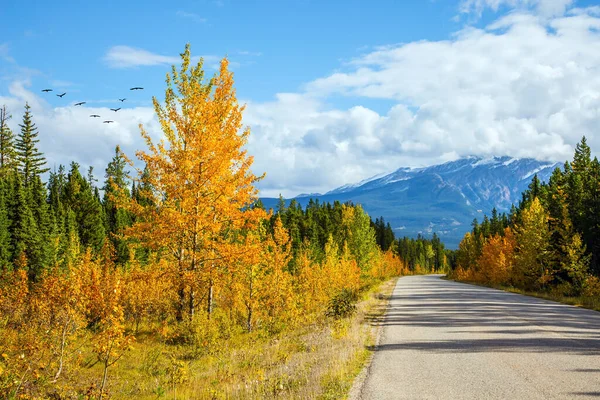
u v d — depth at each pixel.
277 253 22.47
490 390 7.29
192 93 17.69
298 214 81.12
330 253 40.66
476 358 10.13
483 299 31.08
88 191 74.12
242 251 17.66
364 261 55.97
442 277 110.31
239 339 18.62
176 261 19.02
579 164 53.06
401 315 21.48
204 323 17.08
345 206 65.69
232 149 17.55
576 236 39.34
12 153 71.00
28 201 52.72
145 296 21.06
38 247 41.62
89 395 9.09
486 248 65.88
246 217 17.95
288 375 9.34
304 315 23.39
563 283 38.97
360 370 9.43
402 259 148.00
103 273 19.44
